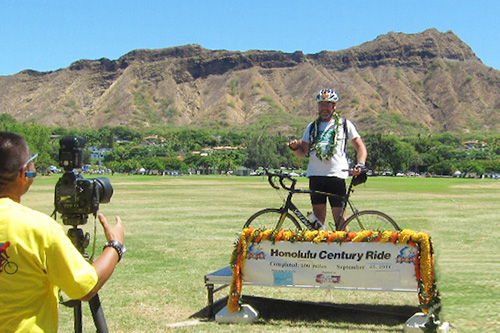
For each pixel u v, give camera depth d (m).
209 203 27.20
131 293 7.56
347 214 7.73
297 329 5.91
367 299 7.20
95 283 3.01
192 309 6.81
